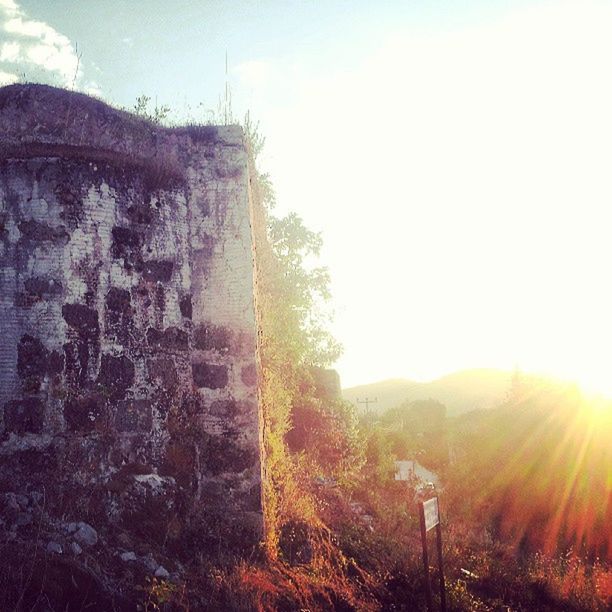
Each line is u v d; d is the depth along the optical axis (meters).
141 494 7.52
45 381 7.51
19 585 5.48
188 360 8.68
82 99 8.46
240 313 8.93
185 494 8.00
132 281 8.29
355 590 8.02
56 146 8.05
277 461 10.64
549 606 10.35
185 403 8.53
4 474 7.18
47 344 7.59
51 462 7.32
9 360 7.48
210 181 9.20
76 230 7.94
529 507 23.14
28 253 7.74
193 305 8.87
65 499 7.17
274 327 13.91
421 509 7.38
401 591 8.55
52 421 7.45
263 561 7.86
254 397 8.77
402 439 43.25
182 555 7.41
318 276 20.28
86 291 7.89
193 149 9.23
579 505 22.20
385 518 13.08
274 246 19.88
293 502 10.05
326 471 16.83
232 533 8.05
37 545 6.07
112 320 8.02
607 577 12.80
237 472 8.48
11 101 8.12
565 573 12.70
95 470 7.50
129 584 6.28
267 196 17.48
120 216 8.33
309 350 19.47
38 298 7.66
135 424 7.98
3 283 7.62
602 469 22.58
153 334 8.38
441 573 7.72
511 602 9.95
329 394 22.56
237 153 9.34
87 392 7.69
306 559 8.52
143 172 8.66
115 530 7.09
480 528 20.11
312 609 6.98
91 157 8.20
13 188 7.87
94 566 6.20
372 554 9.70
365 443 21.84
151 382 8.23
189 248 8.97
